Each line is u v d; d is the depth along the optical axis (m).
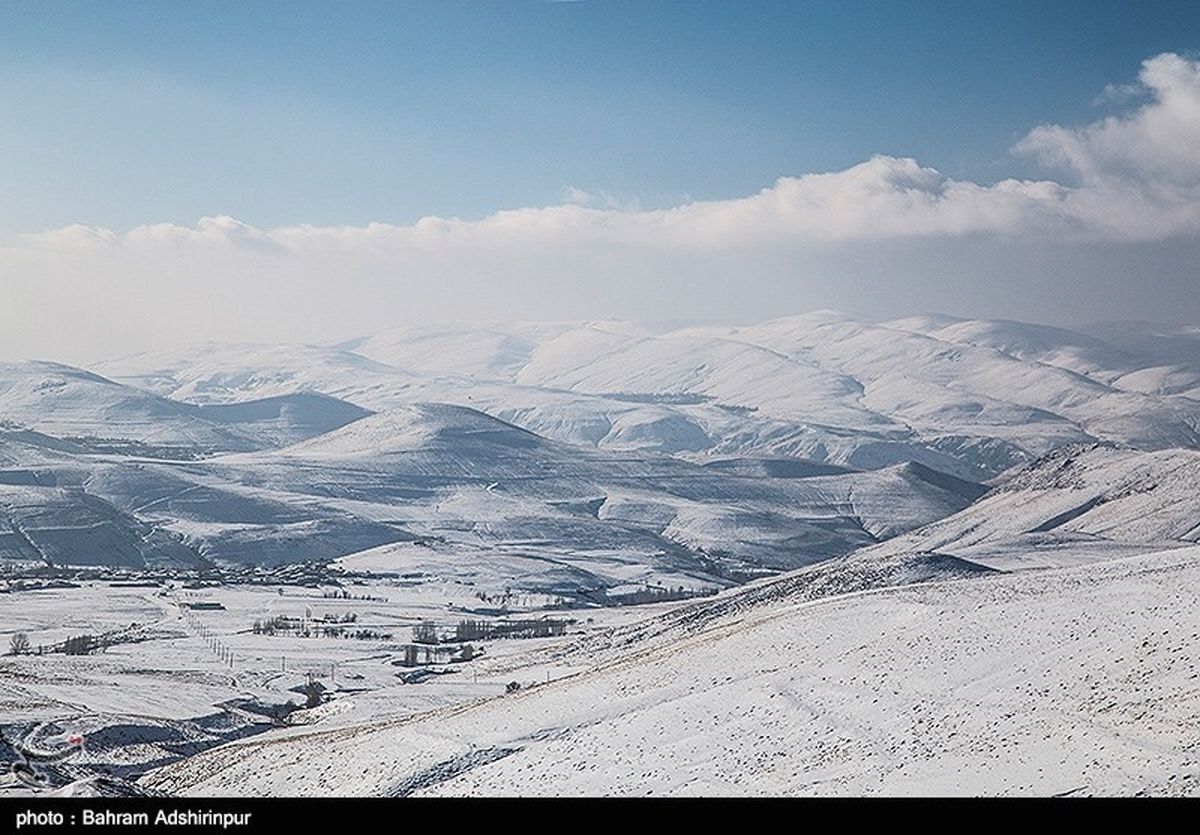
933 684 77.50
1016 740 65.31
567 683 100.44
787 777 67.75
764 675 86.62
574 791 71.62
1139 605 83.06
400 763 82.31
